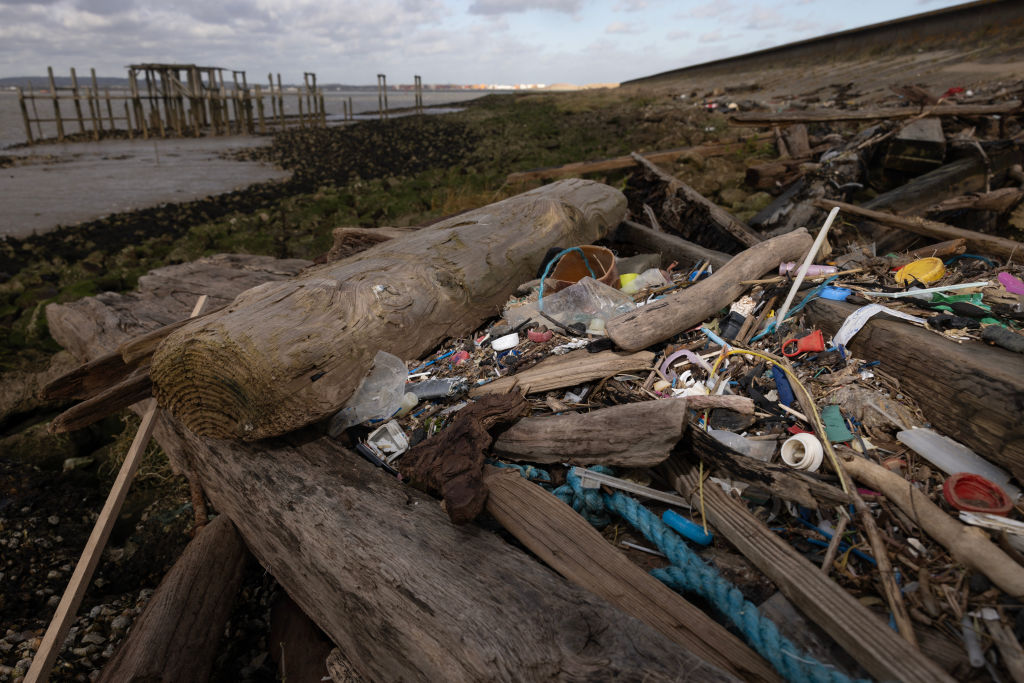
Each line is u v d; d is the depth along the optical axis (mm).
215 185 17516
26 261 9539
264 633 3508
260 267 6199
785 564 1959
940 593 1877
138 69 35969
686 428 2387
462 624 1887
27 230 11945
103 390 3350
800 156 8992
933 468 2377
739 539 2121
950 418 2494
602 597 1929
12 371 5988
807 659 1678
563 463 2621
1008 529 1965
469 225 4391
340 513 2426
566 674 1681
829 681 1617
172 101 38812
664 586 1943
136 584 4035
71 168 21312
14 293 8141
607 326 3104
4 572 3887
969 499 2127
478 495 2275
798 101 15953
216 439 3041
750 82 25844
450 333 3787
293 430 2908
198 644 2836
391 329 3289
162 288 5613
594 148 15430
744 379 2928
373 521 2357
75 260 9641
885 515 2158
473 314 3957
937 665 1571
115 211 13828
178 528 4375
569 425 2566
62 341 5301
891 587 1868
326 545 2369
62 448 5199
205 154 25922
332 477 2648
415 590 2045
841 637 1725
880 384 2781
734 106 17031
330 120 50000
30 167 21562
